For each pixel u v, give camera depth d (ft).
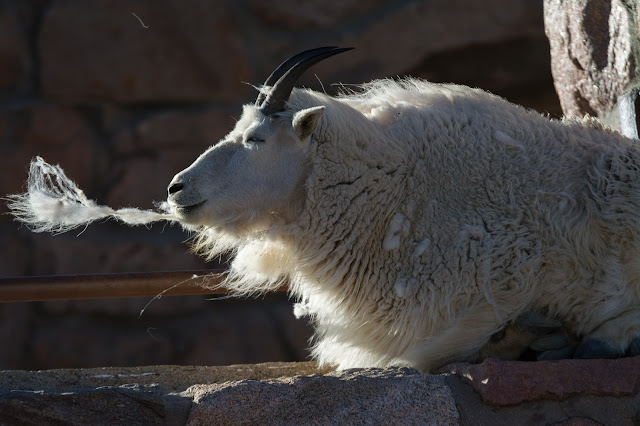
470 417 37.99
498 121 46.75
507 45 103.45
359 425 37.04
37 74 101.19
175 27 101.45
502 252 43.50
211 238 49.26
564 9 63.10
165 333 101.91
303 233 45.47
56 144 100.32
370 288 44.86
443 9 102.73
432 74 105.91
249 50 103.14
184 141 101.81
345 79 103.09
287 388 37.45
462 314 43.65
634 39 56.24
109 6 100.83
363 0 103.50
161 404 36.78
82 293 47.96
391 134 46.16
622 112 57.88
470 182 44.98
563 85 64.80
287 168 45.57
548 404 38.32
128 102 102.17
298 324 103.04
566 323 44.09
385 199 45.06
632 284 43.14
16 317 100.63
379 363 45.73
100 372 51.72
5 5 100.68
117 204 100.63
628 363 39.32
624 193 43.52
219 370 53.78
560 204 44.01
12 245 100.17
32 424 35.91
